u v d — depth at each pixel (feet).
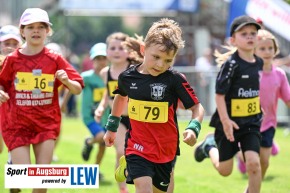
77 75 59.47
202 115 51.21
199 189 75.51
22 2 190.49
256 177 61.52
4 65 58.80
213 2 220.23
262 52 72.59
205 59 179.42
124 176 53.88
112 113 54.65
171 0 206.08
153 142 51.39
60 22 236.84
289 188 76.95
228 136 62.69
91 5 204.03
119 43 74.64
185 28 220.64
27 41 58.75
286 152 110.93
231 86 63.87
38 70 58.54
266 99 72.33
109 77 75.41
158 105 51.29
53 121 58.95
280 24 107.24
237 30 64.28
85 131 143.33
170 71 51.44
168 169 52.16
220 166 66.44
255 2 106.42
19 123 58.29
